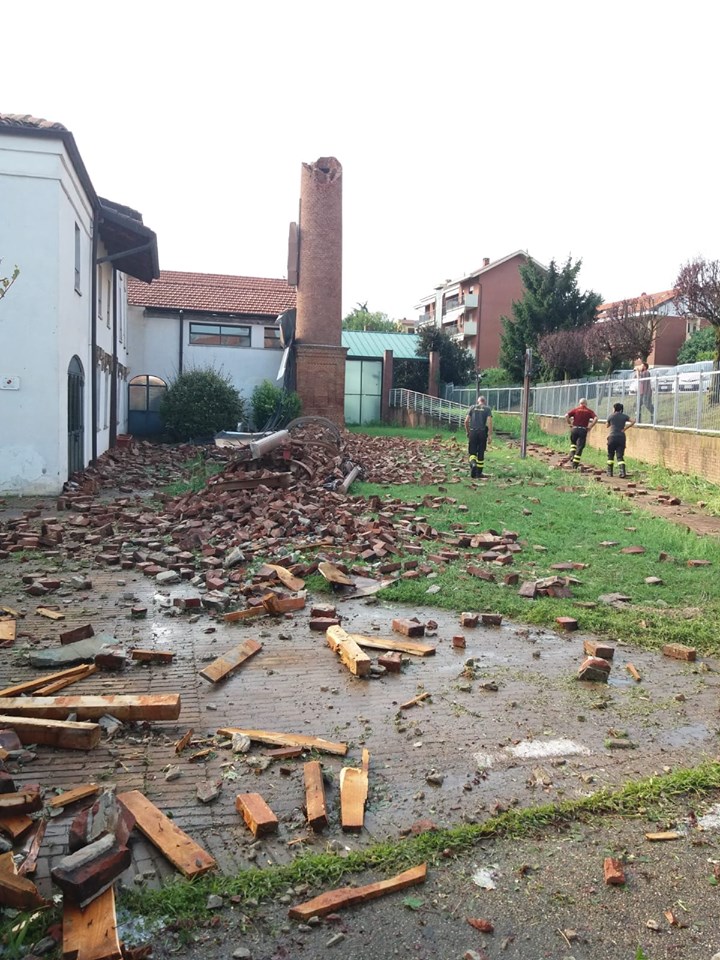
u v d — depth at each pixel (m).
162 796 4.21
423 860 3.71
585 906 3.43
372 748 4.90
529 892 3.52
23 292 14.48
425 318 75.56
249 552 10.02
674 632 7.29
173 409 28.94
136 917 3.24
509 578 8.84
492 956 3.11
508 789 4.43
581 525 12.45
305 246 32.38
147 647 6.65
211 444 27.89
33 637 6.78
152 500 14.79
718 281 26.94
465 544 10.70
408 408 43.12
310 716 5.35
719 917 3.37
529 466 20.95
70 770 4.44
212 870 3.54
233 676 6.06
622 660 6.68
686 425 21.14
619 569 9.60
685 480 18.78
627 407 25.81
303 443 17.09
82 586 8.42
